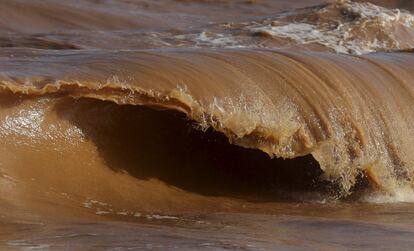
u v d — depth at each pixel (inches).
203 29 2154.3
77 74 975.6
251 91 1071.6
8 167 888.9
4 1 2100.1
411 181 1167.6
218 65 1102.4
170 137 1040.8
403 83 1256.8
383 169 1137.4
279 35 2107.5
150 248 711.7
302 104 1104.8
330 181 1107.9
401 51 1417.3
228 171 1094.4
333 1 2450.8
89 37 1983.3
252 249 727.7
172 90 994.7
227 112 1026.7
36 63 1042.7
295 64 1172.5
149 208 950.4
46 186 903.7
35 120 923.4
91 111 967.6
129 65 1030.4
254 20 2266.2
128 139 1006.4
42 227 784.3
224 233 811.4
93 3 2255.2
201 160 1073.5
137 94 976.9
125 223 840.9
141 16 2244.1
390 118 1187.9
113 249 705.6
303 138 1072.8
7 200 855.1
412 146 1190.9
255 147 1045.2
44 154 922.7
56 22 2082.9
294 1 2608.3
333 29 2159.2
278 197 1080.8
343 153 1106.7
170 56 1102.4
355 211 1035.9
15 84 909.8
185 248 716.0
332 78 1176.2
